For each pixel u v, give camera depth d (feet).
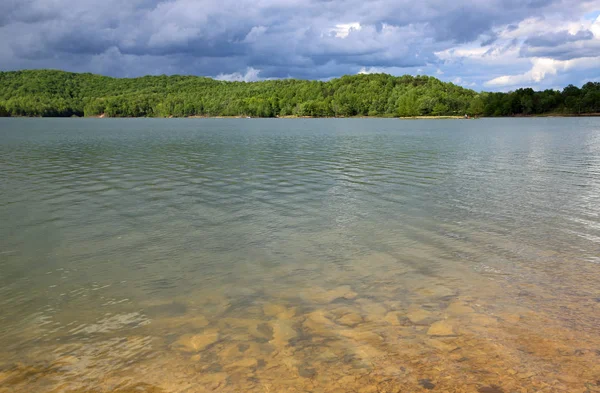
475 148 122.01
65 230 38.50
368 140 161.38
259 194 54.34
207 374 17.44
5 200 50.98
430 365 17.83
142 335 20.62
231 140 162.40
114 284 26.76
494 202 48.96
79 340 20.26
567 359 18.13
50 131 234.17
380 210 45.29
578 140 152.97
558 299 23.94
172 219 42.24
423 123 403.13
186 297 24.80
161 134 207.21
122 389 16.58
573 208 45.85
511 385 16.48
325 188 58.18
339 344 19.52
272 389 16.43
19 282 27.14
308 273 28.14
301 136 190.19
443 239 35.06
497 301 23.72
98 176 69.26
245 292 25.35
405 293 24.89
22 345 19.88
